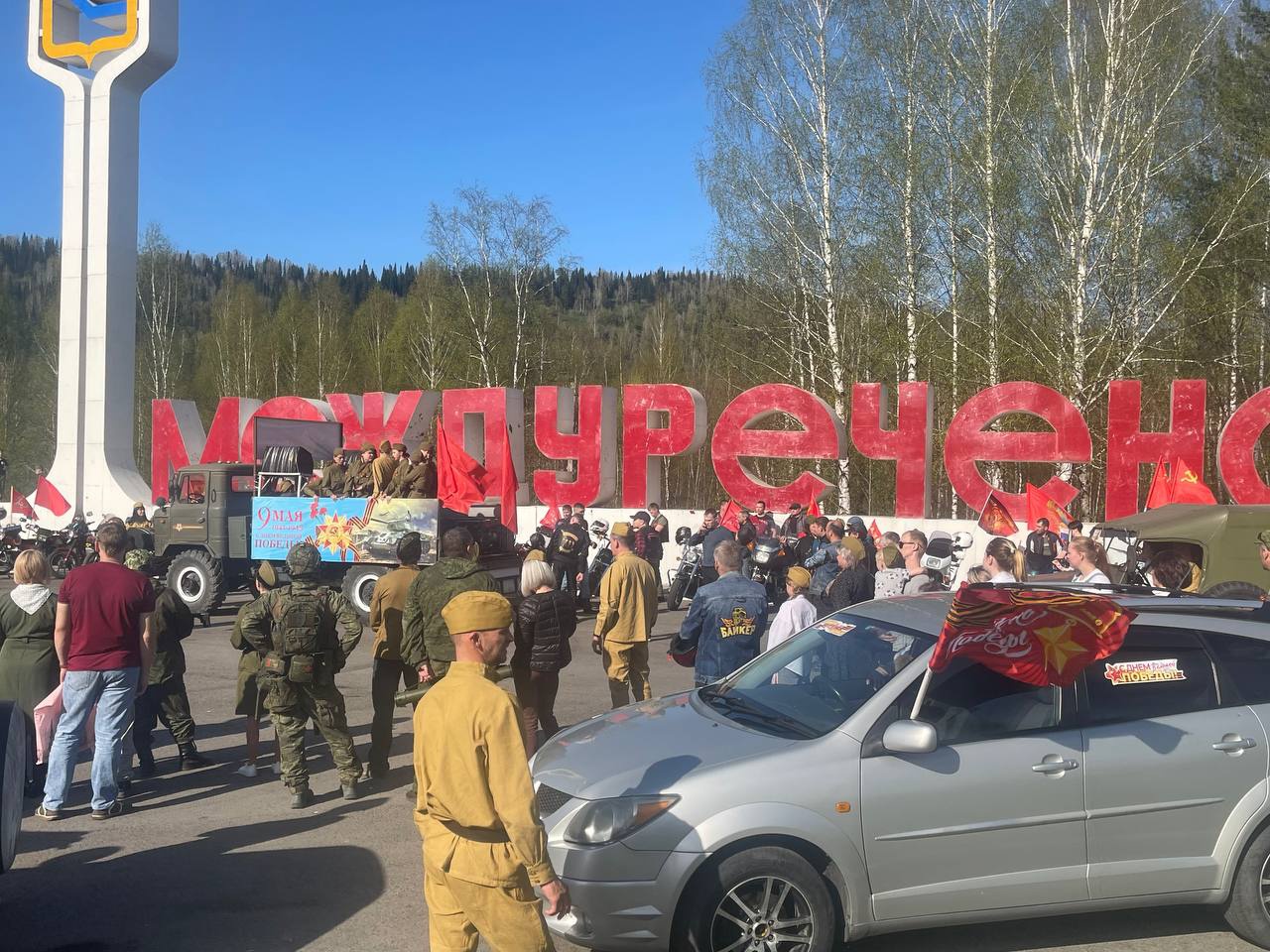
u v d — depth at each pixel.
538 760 5.17
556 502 21.06
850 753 4.54
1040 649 4.59
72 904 5.49
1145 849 4.71
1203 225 24.42
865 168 24.94
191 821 6.99
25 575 7.34
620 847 4.33
